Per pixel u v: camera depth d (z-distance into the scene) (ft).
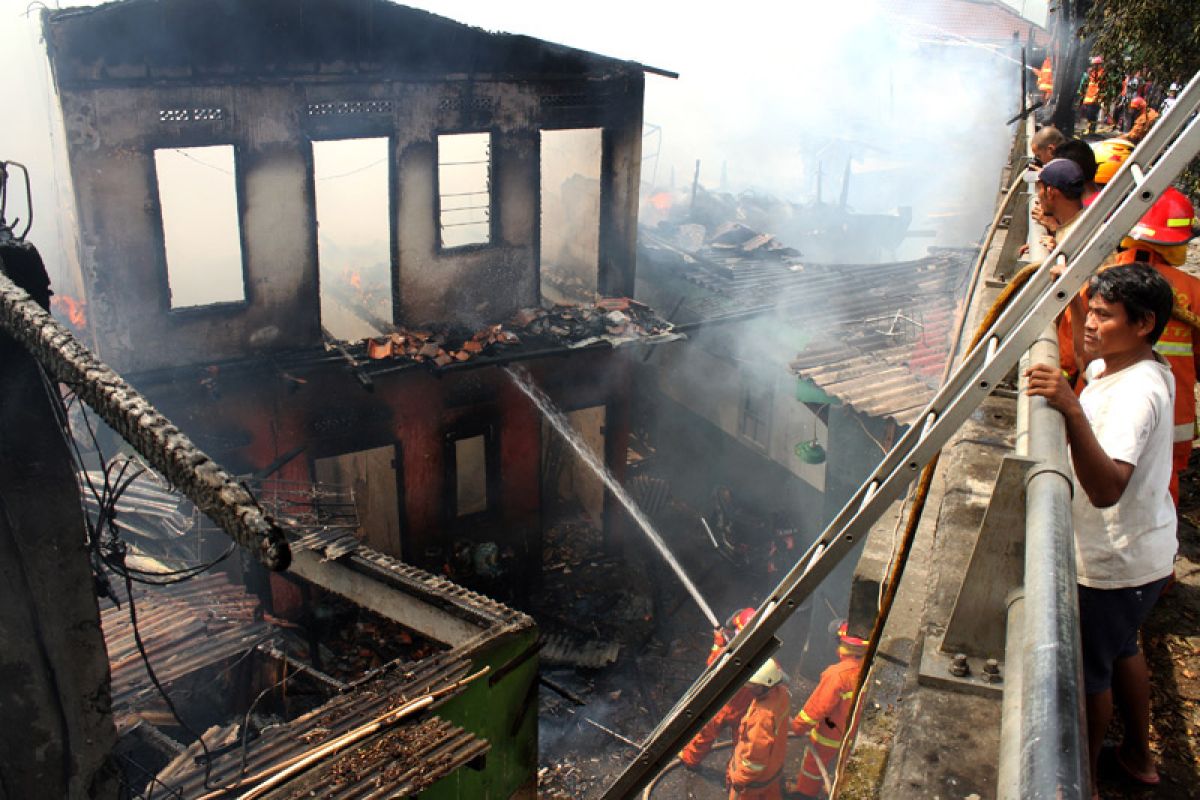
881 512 8.14
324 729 22.24
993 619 8.95
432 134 52.03
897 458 8.56
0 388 17.54
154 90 43.93
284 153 48.16
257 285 49.65
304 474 53.16
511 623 26.94
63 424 18.72
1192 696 10.96
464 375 56.24
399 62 49.49
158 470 12.75
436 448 57.00
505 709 26.66
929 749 8.36
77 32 41.11
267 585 51.85
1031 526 5.79
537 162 56.08
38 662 19.77
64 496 19.07
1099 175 16.98
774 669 26.84
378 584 30.78
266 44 45.75
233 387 49.93
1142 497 8.67
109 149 43.78
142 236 45.88
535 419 59.77
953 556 11.20
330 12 46.47
